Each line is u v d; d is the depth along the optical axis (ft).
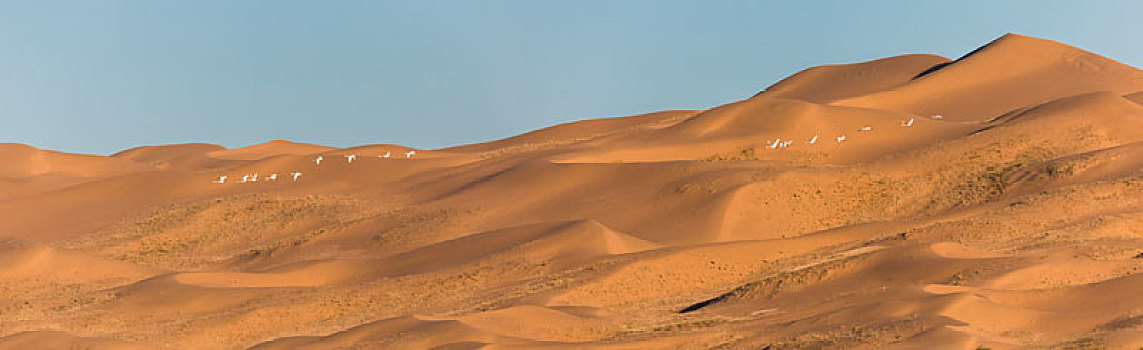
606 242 577.02
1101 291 394.11
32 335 422.41
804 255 561.43
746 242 571.28
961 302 372.79
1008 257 470.39
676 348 372.58
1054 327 361.51
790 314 414.00
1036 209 595.88
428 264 574.97
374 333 398.42
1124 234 554.87
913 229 584.40
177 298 529.86
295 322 494.18
